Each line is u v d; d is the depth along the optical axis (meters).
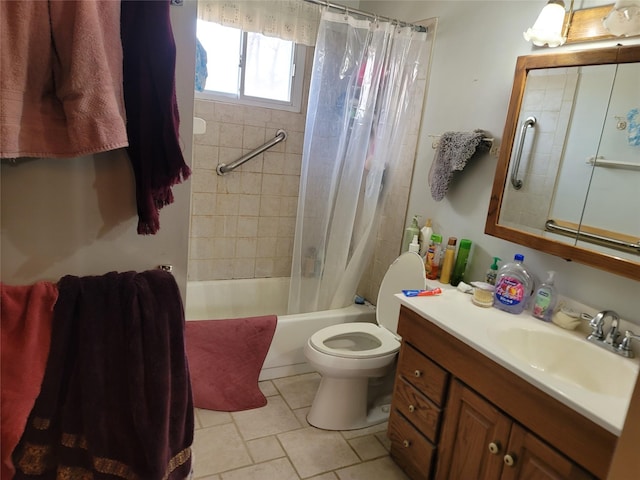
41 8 0.70
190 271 2.84
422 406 1.70
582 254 1.55
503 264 1.95
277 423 2.11
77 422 0.90
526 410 1.26
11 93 0.70
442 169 2.12
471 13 2.10
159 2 0.81
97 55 0.73
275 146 2.84
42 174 0.86
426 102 2.40
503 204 1.86
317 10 2.27
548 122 1.69
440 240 2.22
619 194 1.48
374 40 2.31
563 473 1.16
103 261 0.94
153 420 0.92
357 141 2.43
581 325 1.61
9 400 0.81
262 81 2.74
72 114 0.74
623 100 1.46
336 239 2.58
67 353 0.87
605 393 1.39
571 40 1.66
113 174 0.91
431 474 1.69
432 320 1.61
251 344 2.33
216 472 1.76
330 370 2.00
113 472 0.93
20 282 0.89
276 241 3.03
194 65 0.94
